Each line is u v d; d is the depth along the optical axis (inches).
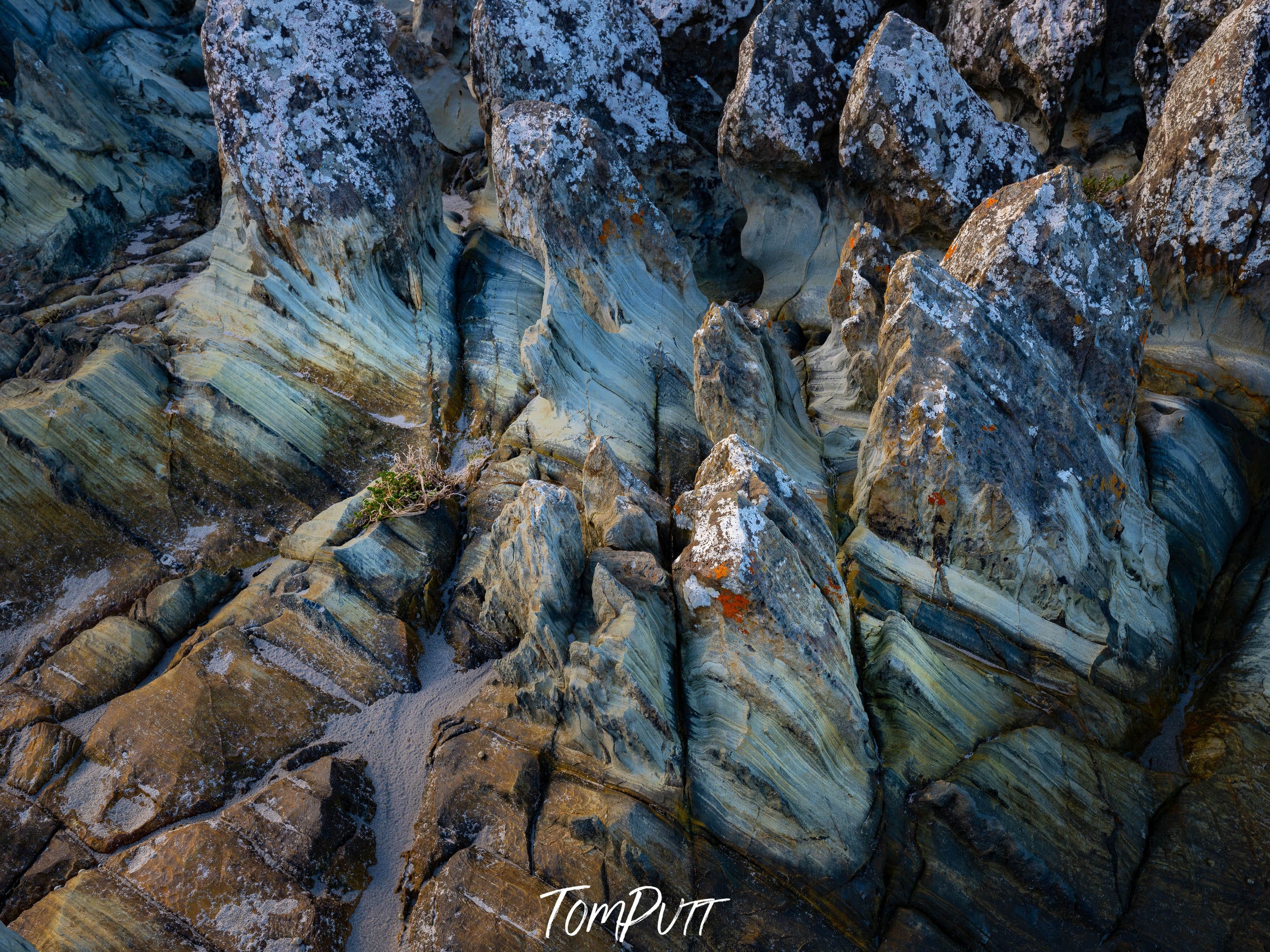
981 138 434.9
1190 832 278.2
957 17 549.3
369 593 328.5
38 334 414.0
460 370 426.0
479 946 249.4
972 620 323.9
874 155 442.0
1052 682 315.9
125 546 354.9
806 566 294.7
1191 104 396.8
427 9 675.4
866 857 268.4
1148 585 341.7
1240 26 375.2
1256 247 391.5
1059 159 526.6
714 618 285.1
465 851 267.1
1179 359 410.0
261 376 393.4
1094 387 343.6
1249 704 308.0
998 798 277.0
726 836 268.7
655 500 339.3
